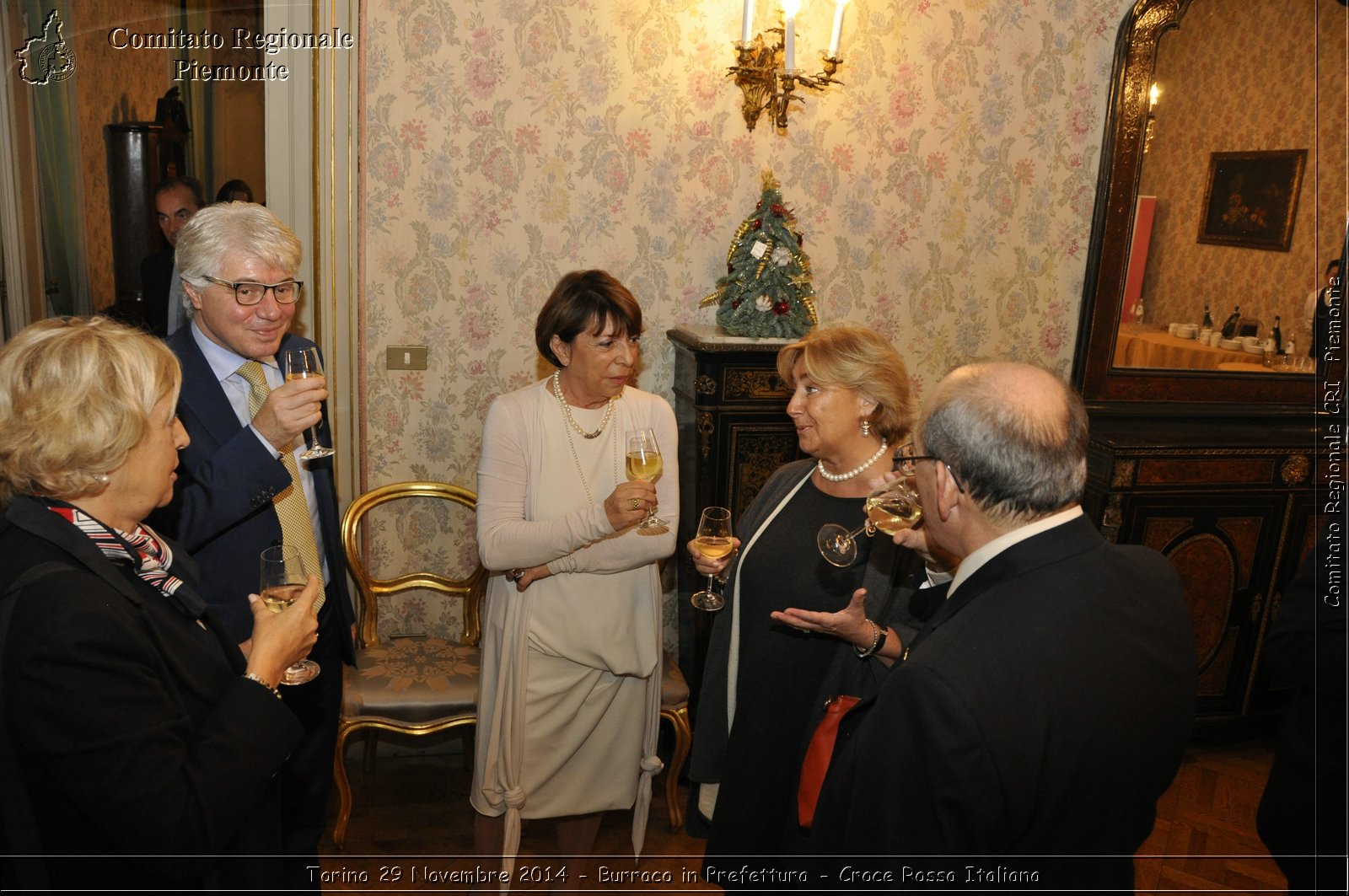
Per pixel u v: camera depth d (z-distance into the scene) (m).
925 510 1.34
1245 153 3.34
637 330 2.22
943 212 3.31
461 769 3.18
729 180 3.11
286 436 1.83
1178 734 1.22
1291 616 1.65
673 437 2.39
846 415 1.98
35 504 1.22
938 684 1.13
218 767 1.25
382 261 2.93
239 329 1.89
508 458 2.25
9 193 2.65
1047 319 3.49
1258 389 3.49
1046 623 1.17
